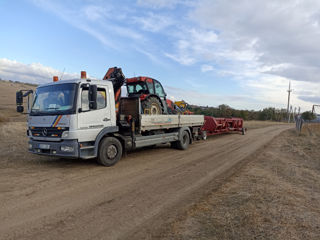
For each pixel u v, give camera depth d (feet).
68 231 11.06
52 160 26.20
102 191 16.70
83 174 20.83
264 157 29.63
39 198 15.08
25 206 13.79
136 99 28.02
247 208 13.35
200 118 42.24
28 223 11.75
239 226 11.43
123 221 12.19
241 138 51.83
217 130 51.47
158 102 33.30
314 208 13.99
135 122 27.78
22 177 19.45
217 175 21.36
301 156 31.71
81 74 23.45
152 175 21.09
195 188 17.69
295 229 11.20
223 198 15.33
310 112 175.63
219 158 29.19
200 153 32.60
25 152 30.12
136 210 13.61
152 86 34.78
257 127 93.04
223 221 11.99
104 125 23.63
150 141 29.45
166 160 27.68
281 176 21.15
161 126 30.96
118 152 24.84
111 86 24.80
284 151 35.35
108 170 22.47
